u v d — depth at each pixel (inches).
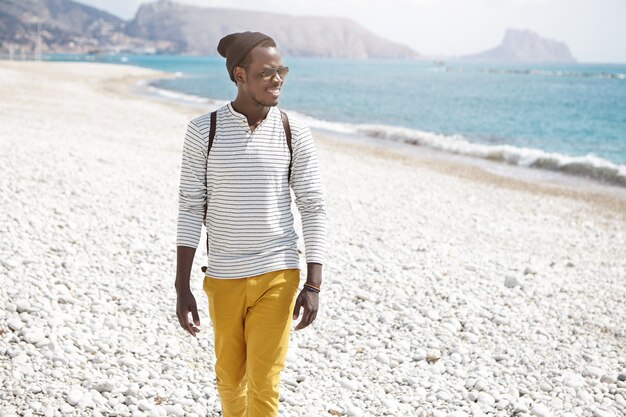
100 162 416.2
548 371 179.9
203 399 148.3
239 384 117.5
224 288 106.7
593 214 462.6
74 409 136.4
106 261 233.1
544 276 275.7
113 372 154.5
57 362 153.9
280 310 105.7
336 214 364.2
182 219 107.5
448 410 152.6
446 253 298.5
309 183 109.5
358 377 168.9
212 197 106.7
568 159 690.2
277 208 106.3
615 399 165.6
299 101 1759.4
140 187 363.3
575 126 1364.4
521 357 188.1
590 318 225.6
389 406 152.1
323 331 197.0
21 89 1125.1
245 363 114.4
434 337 196.5
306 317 105.9
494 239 348.5
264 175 104.5
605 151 963.3
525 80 4411.9
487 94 2576.3
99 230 266.2
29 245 230.5
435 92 2610.7
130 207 313.3
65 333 170.2
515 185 568.7
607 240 377.1
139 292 210.5
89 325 179.5
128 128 696.4
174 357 170.6
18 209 270.5
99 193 329.1
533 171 665.6
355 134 927.0
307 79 3686.0
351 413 147.3
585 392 166.4
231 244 105.8
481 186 548.1
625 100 2288.4
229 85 2399.1
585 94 2716.5
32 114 711.1
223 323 108.8
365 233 323.6
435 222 374.6
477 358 185.0
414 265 269.3
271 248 106.1
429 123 1293.1
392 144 829.2
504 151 741.3
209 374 163.3
